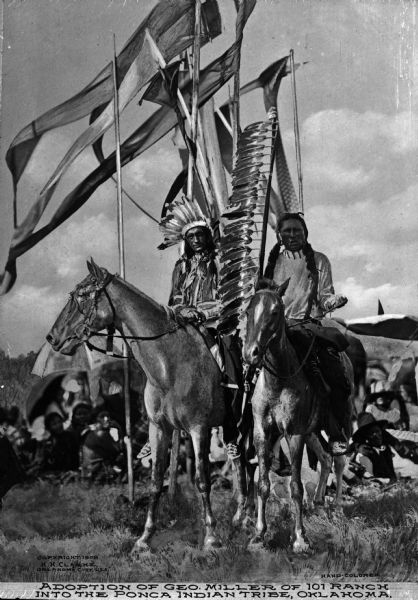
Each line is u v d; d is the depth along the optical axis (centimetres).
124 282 682
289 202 870
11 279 880
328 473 772
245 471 735
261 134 773
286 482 804
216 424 696
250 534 718
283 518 748
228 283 715
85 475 842
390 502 779
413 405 845
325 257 803
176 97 903
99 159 897
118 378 864
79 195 892
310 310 788
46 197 892
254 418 675
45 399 862
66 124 902
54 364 866
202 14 912
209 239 750
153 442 767
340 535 716
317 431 758
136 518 785
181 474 827
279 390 660
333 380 714
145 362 679
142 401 862
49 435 854
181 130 897
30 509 816
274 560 679
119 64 910
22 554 735
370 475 827
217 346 707
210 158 895
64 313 679
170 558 696
